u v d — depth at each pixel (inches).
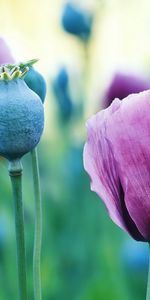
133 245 50.4
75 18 56.1
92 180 19.1
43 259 51.3
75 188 55.8
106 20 64.0
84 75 56.1
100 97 44.9
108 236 51.8
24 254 19.2
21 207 19.1
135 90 35.7
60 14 57.1
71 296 50.4
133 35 64.7
